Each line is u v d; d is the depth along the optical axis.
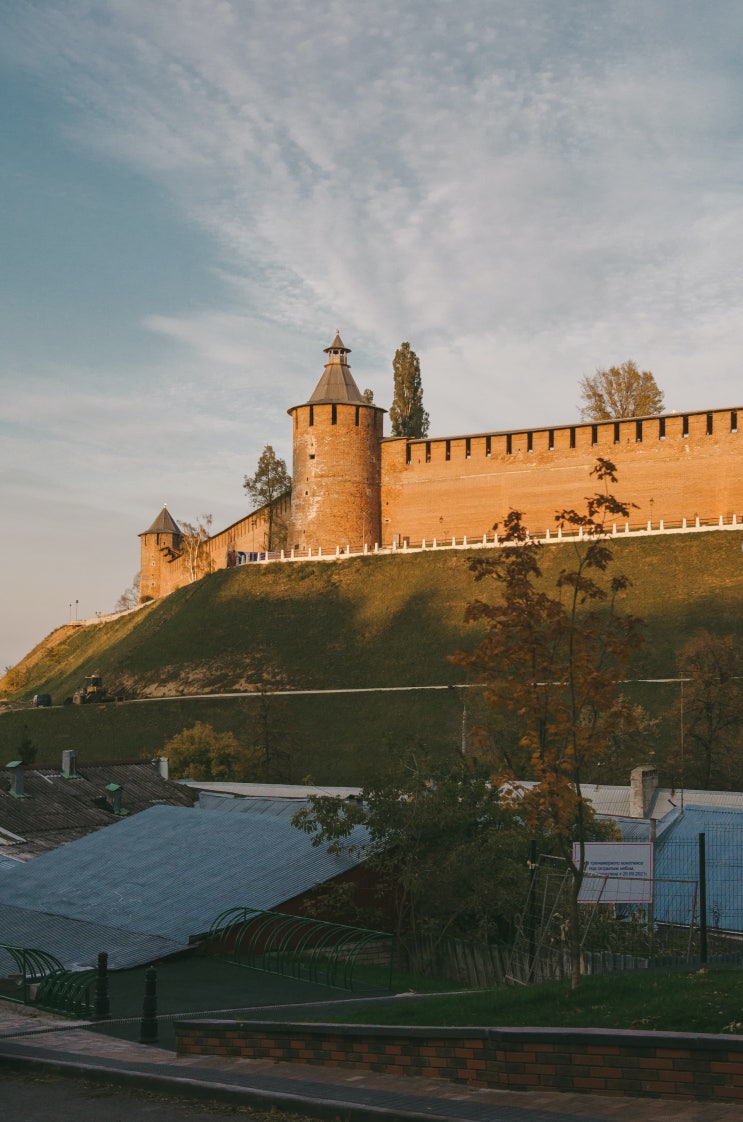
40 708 92.38
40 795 42.66
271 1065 11.45
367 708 76.19
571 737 14.18
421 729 70.50
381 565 96.88
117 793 42.81
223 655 91.50
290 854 27.28
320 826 29.23
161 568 152.50
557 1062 9.12
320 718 76.69
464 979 24.25
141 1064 11.87
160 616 105.56
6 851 36.47
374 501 106.19
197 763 68.50
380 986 19.78
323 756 71.12
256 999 17.81
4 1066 12.41
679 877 26.70
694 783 55.22
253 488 119.81
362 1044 10.81
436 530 102.50
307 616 93.19
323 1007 15.57
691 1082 8.38
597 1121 8.03
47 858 30.34
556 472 96.81
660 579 80.50
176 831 30.95
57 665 140.75
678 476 91.25
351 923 25.75
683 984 11.52
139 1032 14.43
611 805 38.97
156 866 27.73
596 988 11.93
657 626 74.75
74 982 18.66
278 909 23.77
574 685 13.93
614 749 46.81
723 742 56.72
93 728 85.62
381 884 26.59
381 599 91.75
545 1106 8.62
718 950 21.75
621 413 107.31
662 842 29.34
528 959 19.27
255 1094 9.78
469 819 26.94
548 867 19.08
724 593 76.44
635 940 20.69
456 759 29.03
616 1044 8.79
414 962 25.20
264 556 109.56
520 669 14.44
